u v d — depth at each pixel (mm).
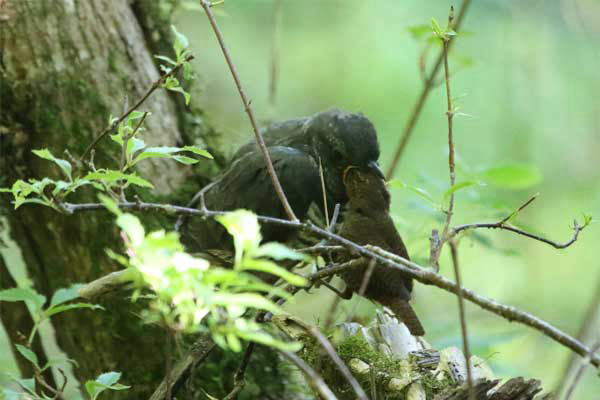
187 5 10273
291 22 18766
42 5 9266
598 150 18109
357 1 18812
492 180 10141
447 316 13852
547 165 18094
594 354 5574
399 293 7195
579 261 17547
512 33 18062
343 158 9078
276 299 7578
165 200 9781
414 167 16984
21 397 7707
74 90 9375
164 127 9992
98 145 9375
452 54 11336
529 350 14438
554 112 18078
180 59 7043
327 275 6688
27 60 9266
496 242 17734
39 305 7098
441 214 10156
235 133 11117
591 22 18266
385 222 7535
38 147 9430
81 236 9438
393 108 18016
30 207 9547
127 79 9656
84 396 9695
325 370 7266
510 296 17297
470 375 5535
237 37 18672
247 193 9586
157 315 5402
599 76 17984
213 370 9375
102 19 9602
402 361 7395
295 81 18516
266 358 9625
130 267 5574
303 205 9492
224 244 9555
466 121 17906
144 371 9359
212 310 5207
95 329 9430
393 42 18484
